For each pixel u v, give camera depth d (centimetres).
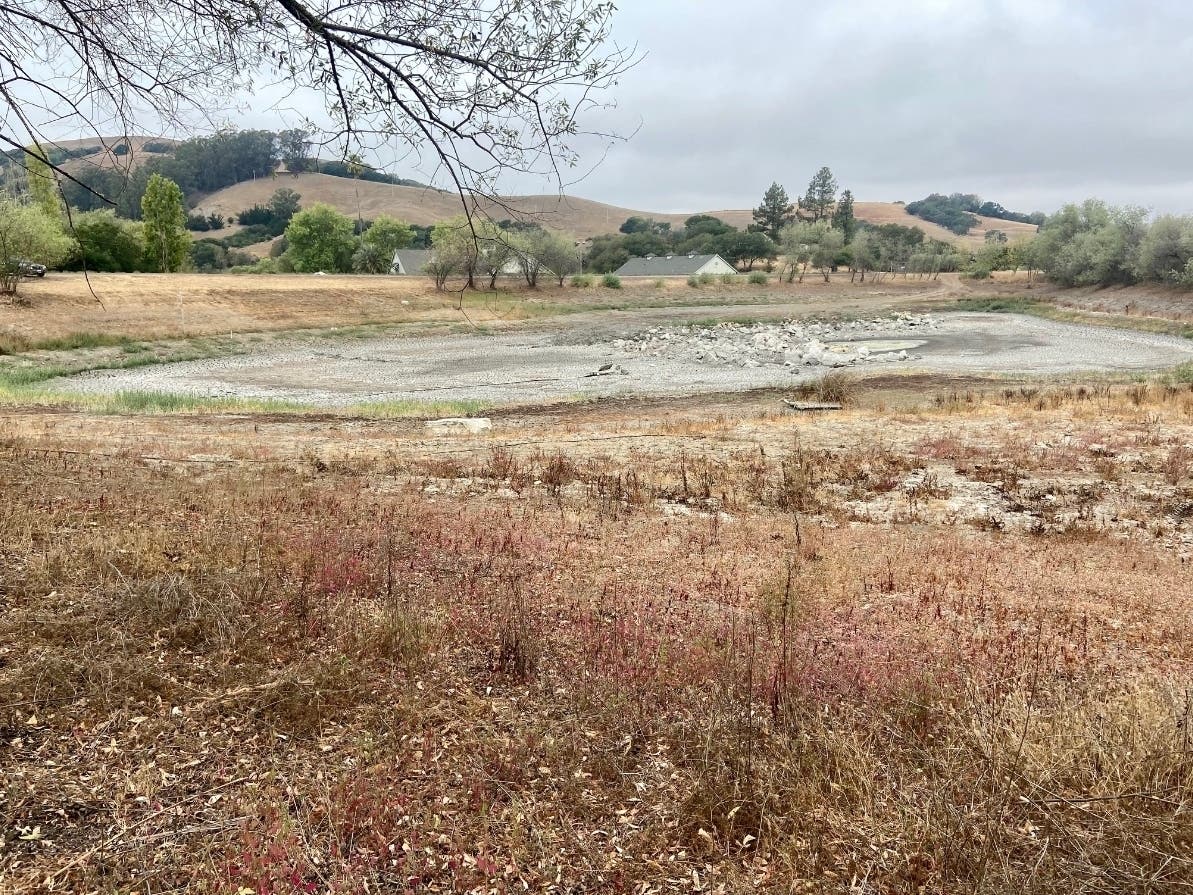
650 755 425
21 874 297
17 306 4853
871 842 349
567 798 381
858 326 6906
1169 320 6191
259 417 2548
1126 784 378
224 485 1072
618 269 12338
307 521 870
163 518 786
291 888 301
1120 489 1493
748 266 14525
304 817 346
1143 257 7438
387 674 492
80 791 349
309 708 433
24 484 895
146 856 312
